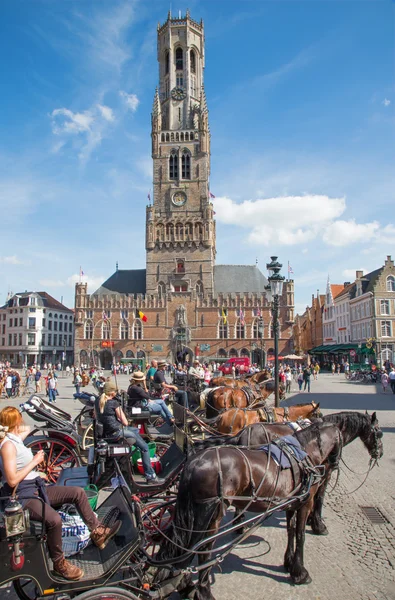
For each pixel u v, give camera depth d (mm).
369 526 10711
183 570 6457
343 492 13203
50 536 5996
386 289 82188
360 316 88688
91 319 95938
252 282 98750
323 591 7863
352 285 98062
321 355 104250
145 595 6289
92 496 8195
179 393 17266
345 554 9258
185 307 94250
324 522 10977
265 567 8734
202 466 7148
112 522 7059
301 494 8023
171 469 10414
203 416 17172
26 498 6020
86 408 16781
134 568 6438
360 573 8477
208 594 7090
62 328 139375
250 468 7578
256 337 91938
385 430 21922
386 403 32906
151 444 12680
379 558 9070
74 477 9453
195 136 98625
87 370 71938
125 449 9758
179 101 101062
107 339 95000
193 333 93500
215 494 7008
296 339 131750
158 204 97812
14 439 6285
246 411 13961
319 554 9266
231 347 92312
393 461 16406
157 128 99250
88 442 16109
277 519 11406
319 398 36562
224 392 16922
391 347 80938
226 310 93312
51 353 133625
